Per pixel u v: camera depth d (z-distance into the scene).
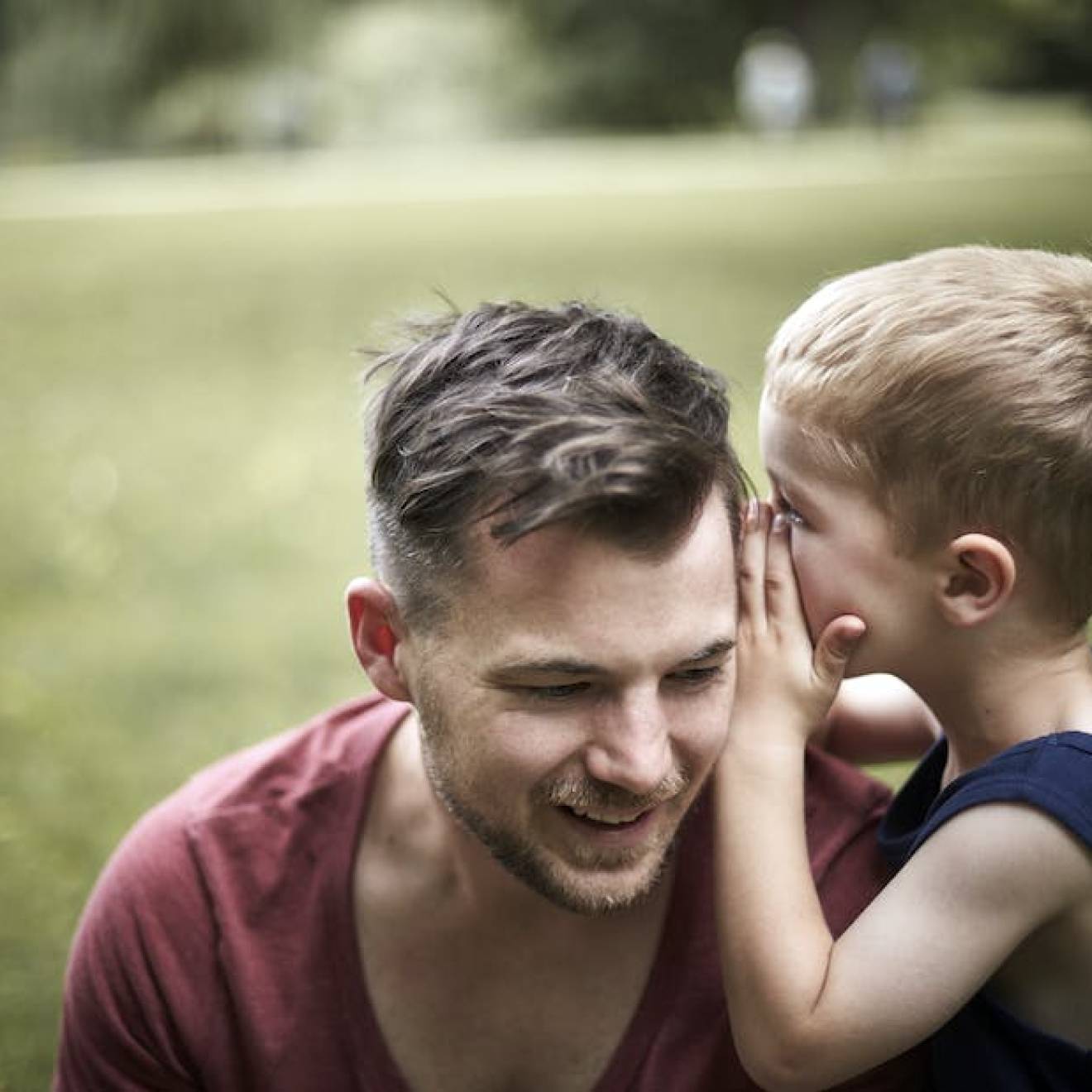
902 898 1.89
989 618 1.92
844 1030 1.83
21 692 5.31
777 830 1.91
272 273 16.36
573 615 1.58
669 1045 1.90
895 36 47.09
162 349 12.40
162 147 40.75
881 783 2.14
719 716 1.69
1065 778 1.86
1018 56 54.84
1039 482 1.89
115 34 38.81
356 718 2.06
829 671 1.97
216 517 7.59
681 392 1.70
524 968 1.89
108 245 19.75
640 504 1.55
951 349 1.89
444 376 1.71
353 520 7.46
